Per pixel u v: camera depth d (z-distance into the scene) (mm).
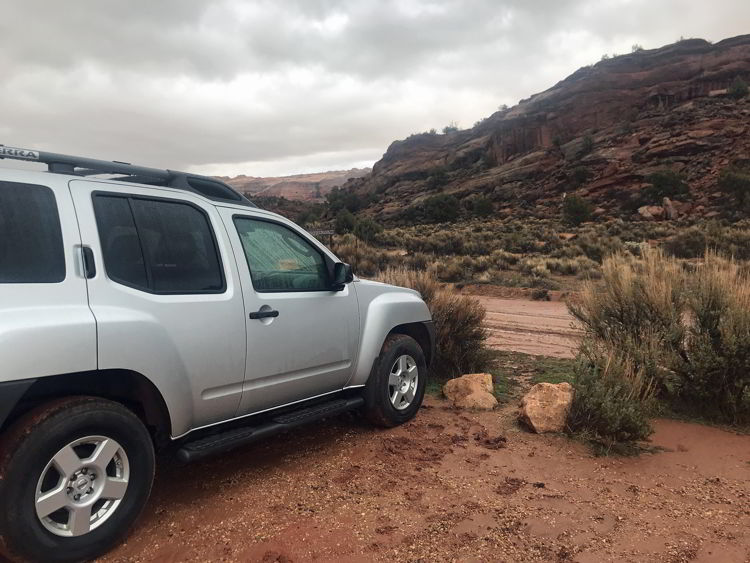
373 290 5086
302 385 4246
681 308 6098
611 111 152750
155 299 3270
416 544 3154
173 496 3730
